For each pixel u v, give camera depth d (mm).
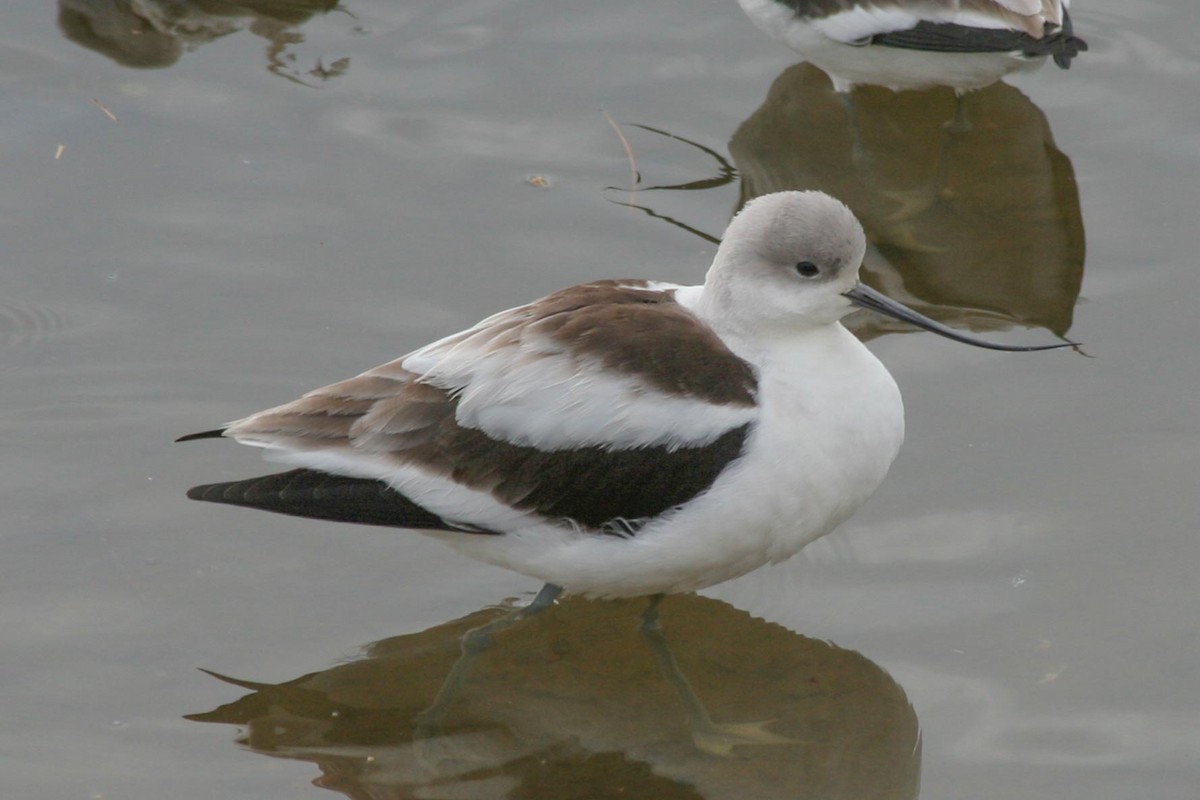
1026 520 11594
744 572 10719
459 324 13297
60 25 16906
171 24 17031
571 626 11539
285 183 14867
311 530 12070
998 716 10211
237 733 10414
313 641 11133
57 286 13688
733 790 10117
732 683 10922
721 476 10008
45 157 15039
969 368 13031
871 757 10148
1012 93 16531
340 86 16172
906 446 12266
